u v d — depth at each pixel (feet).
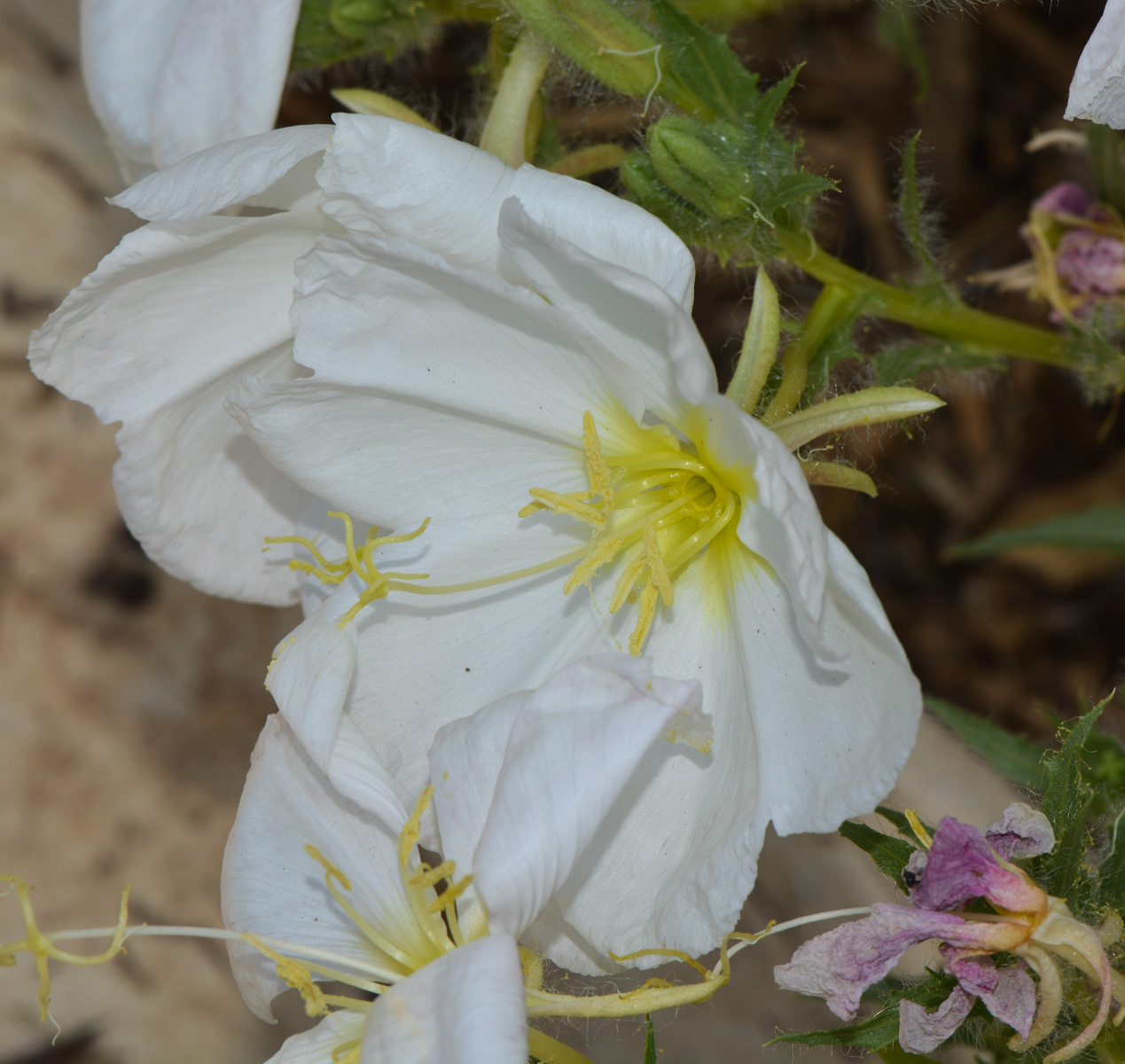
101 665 1.13
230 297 0.81
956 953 0.74
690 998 0.73
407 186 0.74
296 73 1.00
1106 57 0.72
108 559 1.14
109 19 0.91
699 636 0.79
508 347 0.76
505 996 0.68
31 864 1.10
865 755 0.72
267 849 0.78
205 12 0.84
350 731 0.76
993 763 0.93
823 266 0.90
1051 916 0.73
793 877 1.05
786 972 0.75
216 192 0.75
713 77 0.83
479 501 0.81
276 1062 0.75
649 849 0.77
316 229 0.79
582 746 0.71
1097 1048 0.76
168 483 0.85
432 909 0.73
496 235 0.75
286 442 0.78
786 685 0.75
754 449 0.70
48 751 1.12
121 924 0.74
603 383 0.77
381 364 0.76
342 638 0.77
